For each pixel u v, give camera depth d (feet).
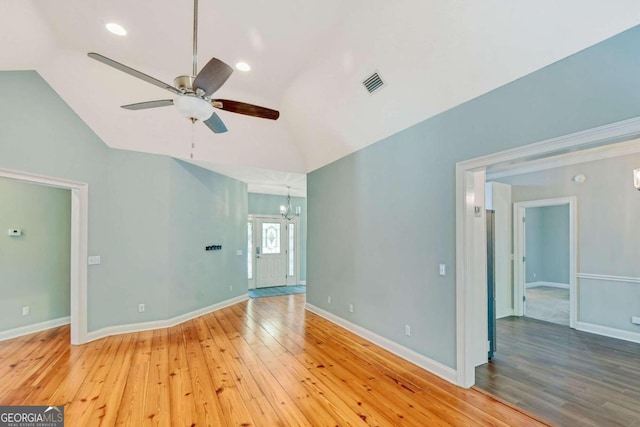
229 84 12.23
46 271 14.17
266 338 13.05
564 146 6.70
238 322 15.49
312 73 11.25
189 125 13.58
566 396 8.40
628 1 5.50
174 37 9.29
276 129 15.40
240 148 15.60
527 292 24.34
